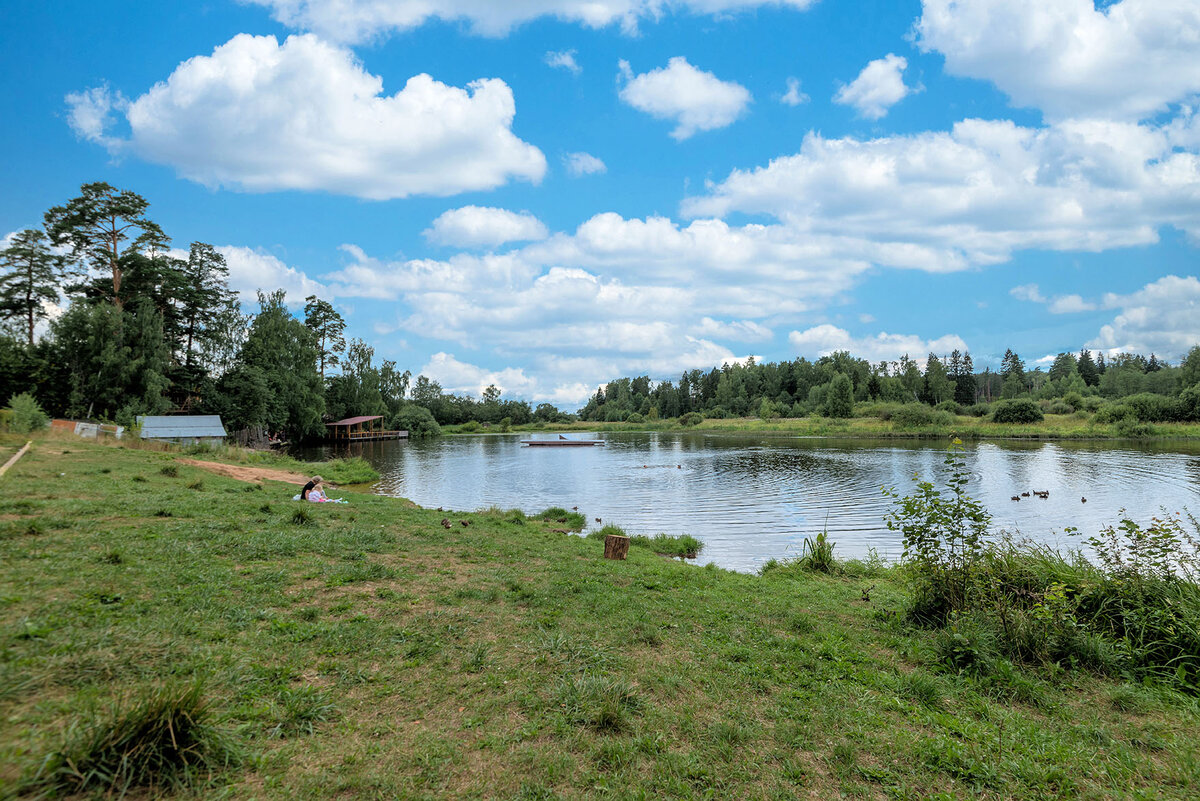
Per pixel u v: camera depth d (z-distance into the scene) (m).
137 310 50.44
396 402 101.62
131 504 11.75
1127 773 4.55
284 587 7.51
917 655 6.99
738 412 134.38
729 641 7.16
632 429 118.88
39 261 49.56
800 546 17.83
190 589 6.68
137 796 3.27
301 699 4.55
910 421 78.06
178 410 53.78
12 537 8.23
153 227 53.28
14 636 4.71
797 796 4.03
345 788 3.62
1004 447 54.03
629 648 6.62
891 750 4.71
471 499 28.12
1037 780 4.39
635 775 4.10
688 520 22.20
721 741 4.65
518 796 3.73
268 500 15.62
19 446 21.00
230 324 61.66
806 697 5.63
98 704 3.92
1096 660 6.73
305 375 68.44
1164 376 104.25
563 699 5.07
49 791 3.08
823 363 144.12
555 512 22.25
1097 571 8.37
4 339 43.31
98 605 5.74
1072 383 123.12
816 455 49.88
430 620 6.80
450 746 4.20
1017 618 7.21
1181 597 7.34
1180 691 6.24
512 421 134.12
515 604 7.92
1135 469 35.81
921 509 8.44
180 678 4.54
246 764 3.72
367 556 9.92
